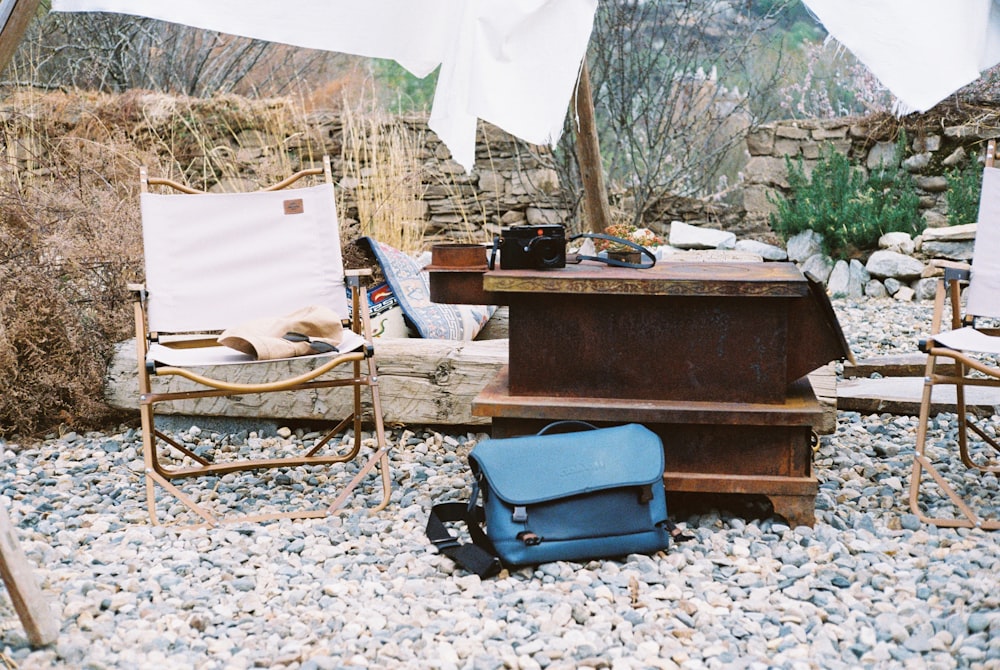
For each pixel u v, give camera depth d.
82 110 7.29
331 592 2.51
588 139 5.73
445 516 2.90
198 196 3.53
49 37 9.02
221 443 3.94
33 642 2.17
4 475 3.53
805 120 7.84
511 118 3.25
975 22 3.20
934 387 4.35
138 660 2.15
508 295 3.02
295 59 10.16
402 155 6.87
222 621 2.36
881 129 7.60
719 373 2.95
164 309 3.40
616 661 2.13
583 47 3.25
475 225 8.02
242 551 2.82
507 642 2.24
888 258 7.12
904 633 2.23
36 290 4.02
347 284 3.45
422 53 3.85
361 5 3.73
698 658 2.17
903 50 3.12
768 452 2.94
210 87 9.37
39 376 3.98
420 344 3.93
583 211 8.05
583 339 2.99
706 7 8.76
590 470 2.71
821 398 3.73
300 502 3.24
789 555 2.72
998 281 3.17
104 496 3.36
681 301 2.93
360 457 3.70
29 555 2.71
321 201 3.62
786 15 9.20
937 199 7.45
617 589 2.54
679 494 3.20
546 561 2.67
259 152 7.57
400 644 2.23
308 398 3.89
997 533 2.90
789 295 2.82
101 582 2.54
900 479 3.39
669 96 8.68
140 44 9.10
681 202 8.30
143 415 3.11
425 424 3.91
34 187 5.30
